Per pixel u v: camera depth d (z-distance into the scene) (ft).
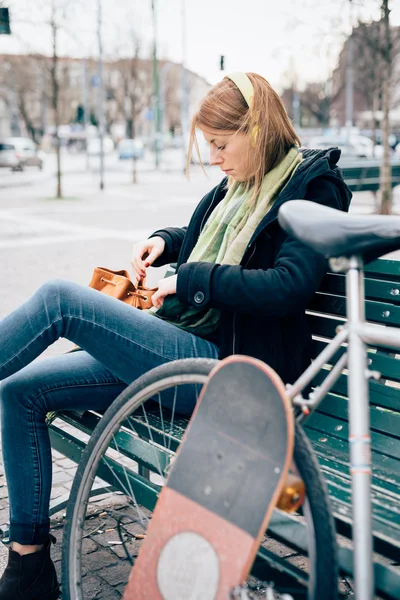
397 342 4.95
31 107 207.92
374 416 6.94
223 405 5.32
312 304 7.84
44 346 7.02
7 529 8.52
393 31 44.52
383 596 4.98
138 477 7.00
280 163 7.24
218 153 7.29
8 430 7.38
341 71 128.67
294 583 5.34
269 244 7.06
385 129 41.78
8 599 7.22
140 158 143.33
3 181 86.53
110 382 7.73
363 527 4.94
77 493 6.63
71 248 32.48
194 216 8.32
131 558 7.66
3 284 24.61
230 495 5.12
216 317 7.45
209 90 7.33
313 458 5.10
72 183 83.25
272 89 7.23
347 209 7.13
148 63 141.08
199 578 5.16
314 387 7.39
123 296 8.19
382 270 7.47
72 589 6.59
